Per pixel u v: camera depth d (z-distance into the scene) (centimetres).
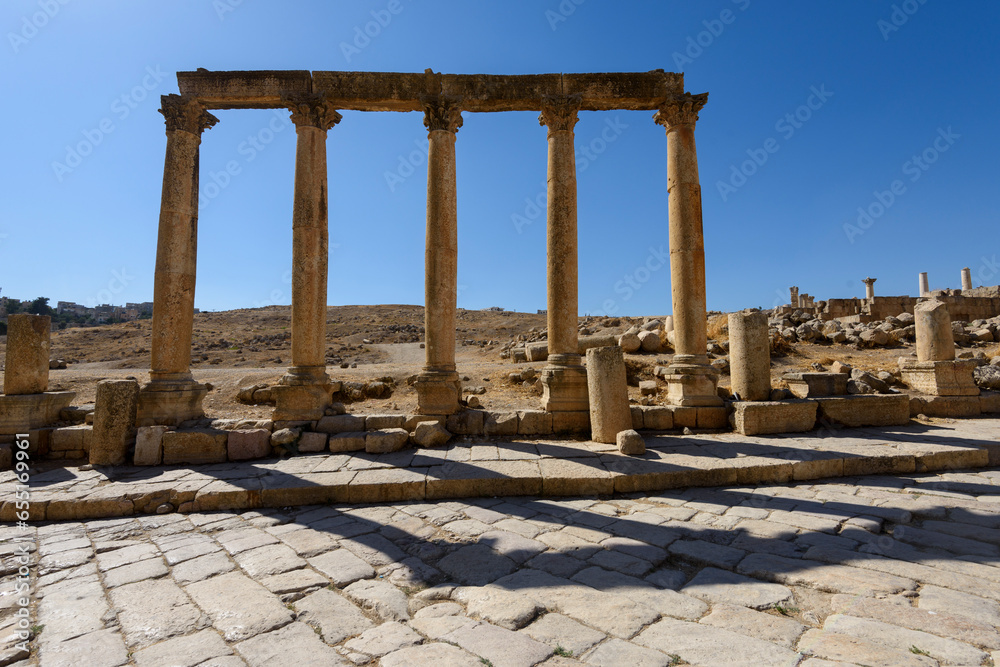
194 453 881
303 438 937
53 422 984
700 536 537
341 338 4609
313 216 1054
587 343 1892
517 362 1934
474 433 1004
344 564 491
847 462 793
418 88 1106
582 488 722
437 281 1054
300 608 403
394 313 6550
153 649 347
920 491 689
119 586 451
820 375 1109
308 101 1063
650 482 733
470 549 519
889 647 323
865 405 1055
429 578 456
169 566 496
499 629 360
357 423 988
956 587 406
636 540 530
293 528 607
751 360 1040
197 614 396
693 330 1076
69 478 784
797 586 418
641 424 1024
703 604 390
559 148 1102
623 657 320
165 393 980
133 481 760
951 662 305
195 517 665
